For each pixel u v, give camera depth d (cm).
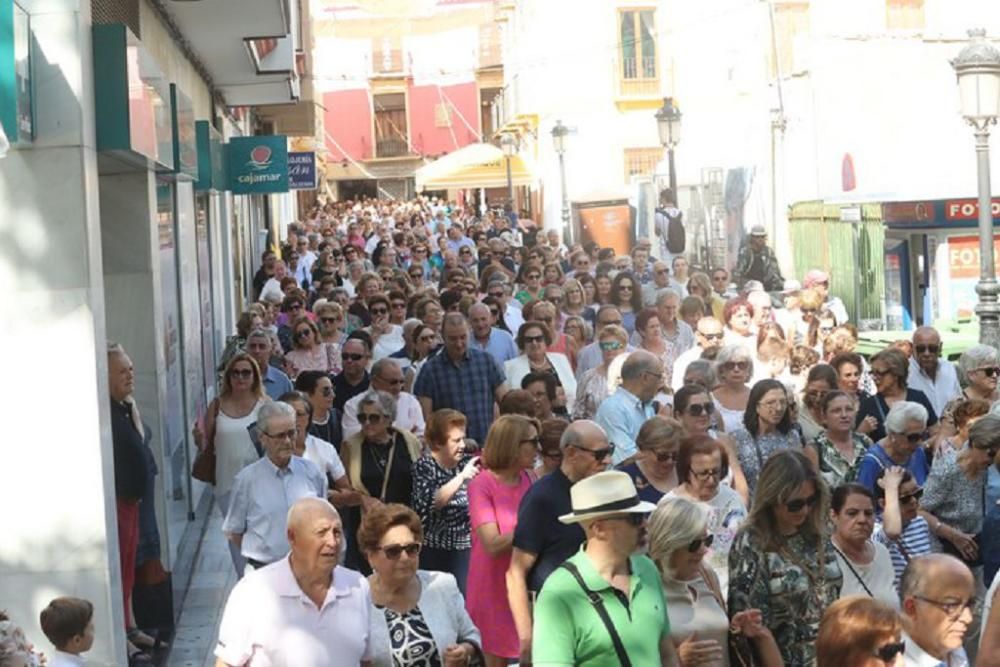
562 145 4841
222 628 845
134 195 1566
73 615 1013
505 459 1097
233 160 3123
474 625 987
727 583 1029
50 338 1180
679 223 3853
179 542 1797
